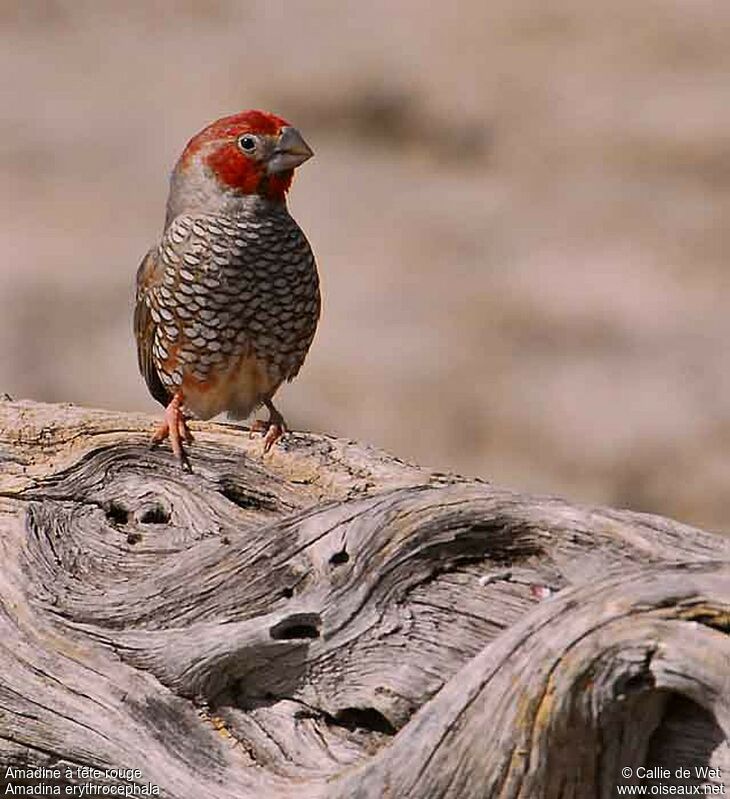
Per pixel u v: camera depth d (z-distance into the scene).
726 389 22.44
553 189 30.06
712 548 9.21
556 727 8.80
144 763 9.79
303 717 9.70
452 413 22.02
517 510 9.56
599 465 21.06
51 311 24.23
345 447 10.87
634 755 8.94
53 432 11.19
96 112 32.53
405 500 9.67
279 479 10.85
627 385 22.58
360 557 9.59
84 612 10.14
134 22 37.12
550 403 22.14
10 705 10.10
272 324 12.71
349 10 37.44
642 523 9.38
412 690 9.41
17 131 31.39
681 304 25.16
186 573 10.00
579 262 26.56
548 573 9.51
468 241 27.45
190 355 12.82
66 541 10.65
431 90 33.25
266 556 9.84
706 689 8.59
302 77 33.62
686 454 21.11
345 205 29.06
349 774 9.23
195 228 12.45
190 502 10.84
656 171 30.86
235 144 12.38
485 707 8.94
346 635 9.57
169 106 32.91
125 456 11.04
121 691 9.89
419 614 9.54
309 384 22.41
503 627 9.41
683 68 34.56
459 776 8.99
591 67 34.69
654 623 8.67
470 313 24.58
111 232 27.20
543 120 32.53
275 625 9.60
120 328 24.00
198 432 11.07
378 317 24.28
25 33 36.44
